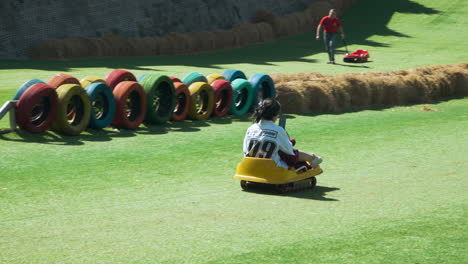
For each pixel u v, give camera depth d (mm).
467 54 84000
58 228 18250
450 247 16531
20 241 16922
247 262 15234
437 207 21125
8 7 79312
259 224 18797
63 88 34000
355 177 26516
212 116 44031
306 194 23188
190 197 22500
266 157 23203
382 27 112750
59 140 33312
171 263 15164
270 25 109375
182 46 90938
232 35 98562
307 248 16391
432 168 28484
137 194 22828
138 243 16781
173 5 101562
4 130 33625
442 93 57969
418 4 128125
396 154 31984
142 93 37969
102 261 15289
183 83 41719
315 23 121312
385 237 17438
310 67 72250
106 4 91000
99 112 37000
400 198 22531
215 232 17891
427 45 94062
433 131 39688
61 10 85062
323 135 37750
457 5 125500
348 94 50531
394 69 70312
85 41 81312
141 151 31438
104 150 31344
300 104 47031
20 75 59250
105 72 63469
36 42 81812
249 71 66875
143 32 96750
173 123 40906
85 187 23719
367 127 41156
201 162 29234
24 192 22672
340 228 18375
